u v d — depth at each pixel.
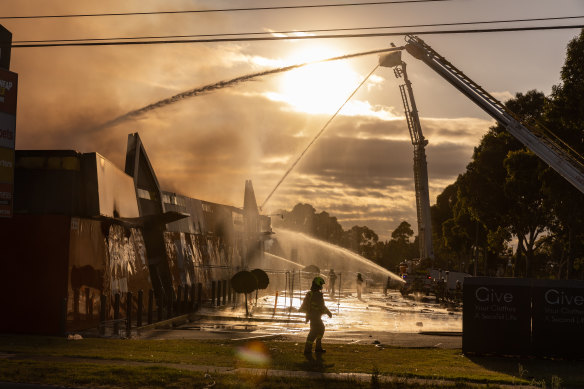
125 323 22.73
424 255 60.12
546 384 11.07
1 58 18.67
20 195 20.83
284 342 17.44
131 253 27.00
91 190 21.83
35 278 20.08
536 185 46.66
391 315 31.66
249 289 27.25
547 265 102.44
